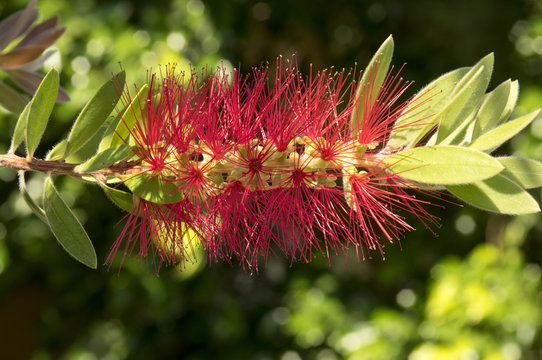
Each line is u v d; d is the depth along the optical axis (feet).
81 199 13.46
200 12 13.14
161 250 4.26
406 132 4.19
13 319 14.98
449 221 15.60
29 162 4.05
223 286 15.66
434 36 15.19
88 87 12.35
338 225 4.22
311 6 14.49
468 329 13.69
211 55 13.05
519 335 13.56
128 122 3.84
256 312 15.76
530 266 14.79
